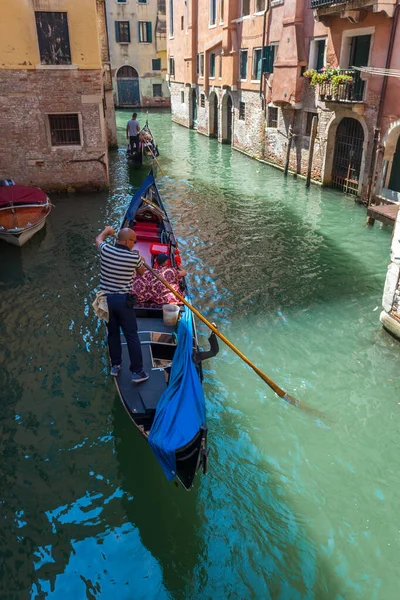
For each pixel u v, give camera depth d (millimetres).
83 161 13094
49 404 5406
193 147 21766
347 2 11227
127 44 35156
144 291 5844
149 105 37000
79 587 3621
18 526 4062
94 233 10453
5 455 4738
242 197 13406
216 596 3533
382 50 11188
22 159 12711
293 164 16156
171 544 3908
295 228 10922
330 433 5020
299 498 4301
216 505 4223
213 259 9117
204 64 23672
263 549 3861
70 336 6641
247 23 18438
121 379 4723
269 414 5262
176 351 4789
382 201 11711
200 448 3803
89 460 4703
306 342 6531
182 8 26312
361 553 3848
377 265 9016
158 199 10438
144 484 4457
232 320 7023
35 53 11680
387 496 4336
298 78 14641
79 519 4125
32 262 8953
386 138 11305
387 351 6348
